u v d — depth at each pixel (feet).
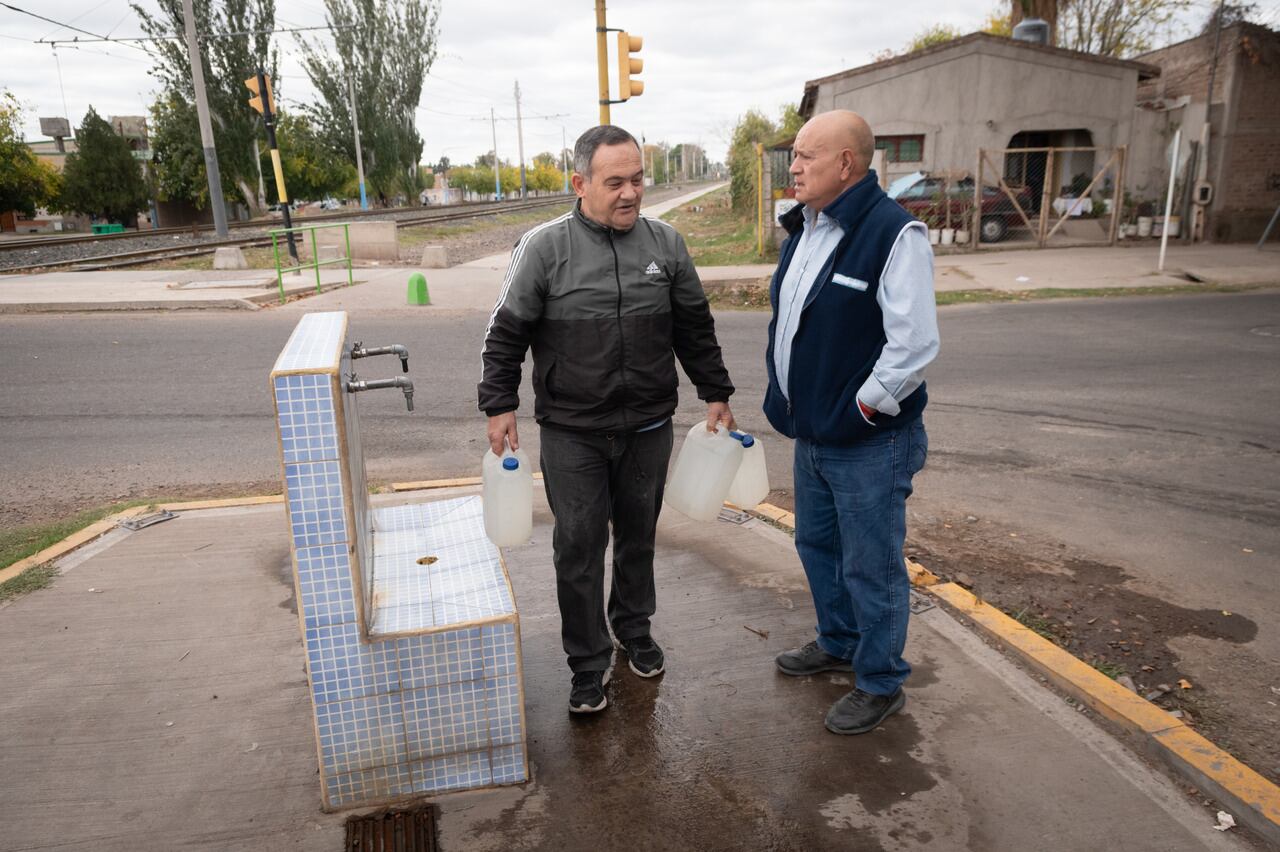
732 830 7.48
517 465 8.61
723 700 9.45
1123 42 85.05
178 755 8.49
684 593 11.91
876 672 8.80
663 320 8.82
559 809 7.79
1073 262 51.83
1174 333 31.65
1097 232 62.18
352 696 7.52
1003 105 61.46
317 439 6.84
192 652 10.36
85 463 18.35
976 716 9.01
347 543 7.12
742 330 35.06
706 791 7.99
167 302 40.63
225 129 133.28
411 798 7.94
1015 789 7.89
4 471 17.84
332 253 63.67
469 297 44.86
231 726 8.95
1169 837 7.28
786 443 19.90
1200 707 9.16
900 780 8.07
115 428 20.98
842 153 7.87
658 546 13.41
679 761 8.43
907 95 62.23
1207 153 60.90
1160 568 12.80
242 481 17.11
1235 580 12.37
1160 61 68.18
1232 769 7.85
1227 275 45.37
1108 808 7.63
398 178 190.19
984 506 15.48
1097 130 62.59
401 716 7.69
